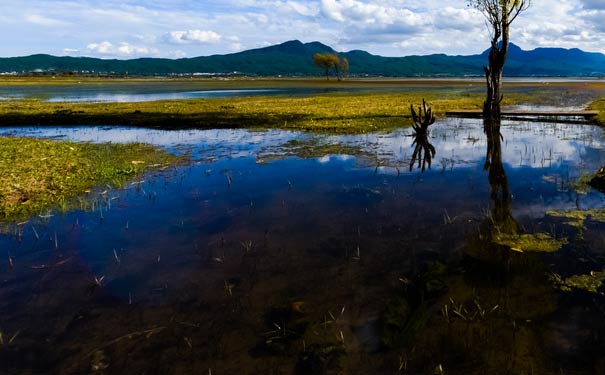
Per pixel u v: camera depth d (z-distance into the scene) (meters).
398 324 5.30
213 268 7.07
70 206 10.40
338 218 9.32
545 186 11.21
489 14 24.02
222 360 4.79
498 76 25.03
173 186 12.16
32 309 5.96
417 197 10.70
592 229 8.06
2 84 117.62
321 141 19.34
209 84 126.75
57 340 5.26
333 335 5.16
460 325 5.20
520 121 25.00
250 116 29.94
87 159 15.65
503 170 13.23
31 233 8.75
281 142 19.33
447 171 13.34
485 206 9.81
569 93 51.97
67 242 8.27
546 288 6.01
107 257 7.60
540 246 7.43
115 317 5.72
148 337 5.26
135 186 12.17
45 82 135.00
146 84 128.75
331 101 45.34
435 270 6.68
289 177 13.03
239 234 8.54
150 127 25.92
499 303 5.66
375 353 4.79
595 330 4.99
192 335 5.27
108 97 62.59
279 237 8.34
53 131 25.31
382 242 7.93
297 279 6.61
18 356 4.96
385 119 26.83
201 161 15.51
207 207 10.28
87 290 6.46
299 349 4.91
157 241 8.28
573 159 14.29
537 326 5.11
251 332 5.30
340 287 6.32
